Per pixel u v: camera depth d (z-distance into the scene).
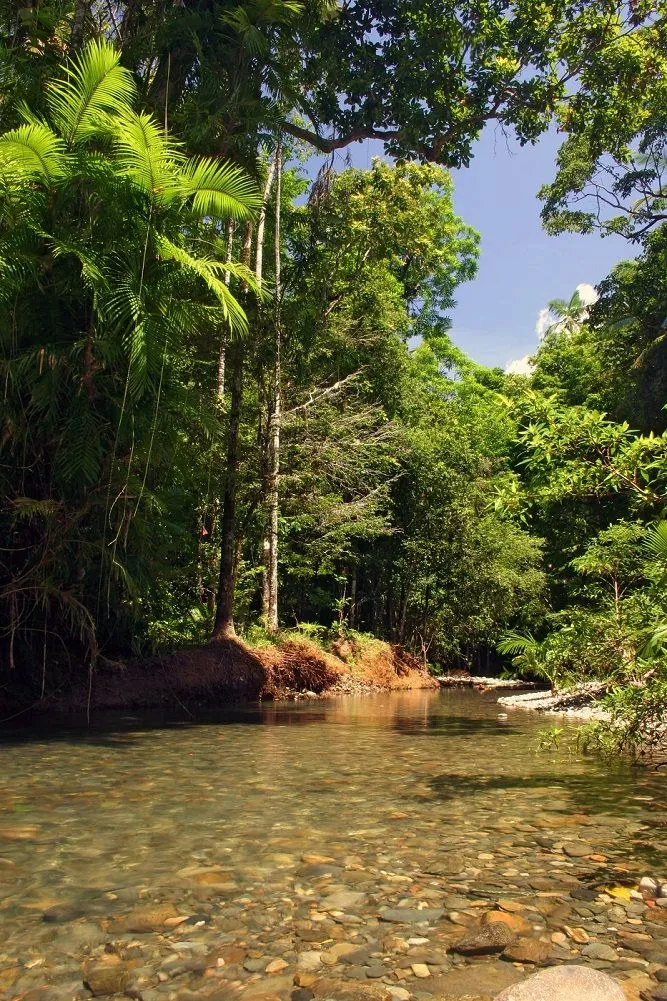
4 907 2.87
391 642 24.25
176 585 13.88
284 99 12.88
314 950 2.50
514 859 3.50
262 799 4.80
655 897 3.00
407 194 18.69
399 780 5.54
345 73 14.14
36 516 9.35
